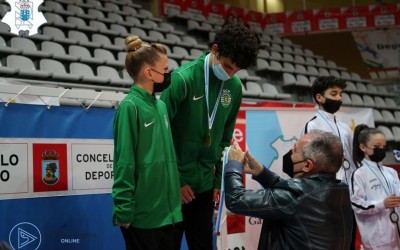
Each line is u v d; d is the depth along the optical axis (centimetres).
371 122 511
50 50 711
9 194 289
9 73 557
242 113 428
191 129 283
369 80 1378
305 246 220
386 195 396
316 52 1433
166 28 1107
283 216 224
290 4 1494
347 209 231
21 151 295
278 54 1202
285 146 447
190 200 283
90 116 326
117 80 655
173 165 264
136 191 250
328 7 1498
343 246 226
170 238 260
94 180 325
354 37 1426
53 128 309
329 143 234
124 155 243
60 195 309
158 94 363
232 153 251
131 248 251
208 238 296
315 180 230
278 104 474
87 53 757
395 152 505
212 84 280
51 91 310
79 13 946
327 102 398
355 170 398
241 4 1435
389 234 389
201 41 1180
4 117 290
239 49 262
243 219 423
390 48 1403
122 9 1123
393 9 1370
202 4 1303
